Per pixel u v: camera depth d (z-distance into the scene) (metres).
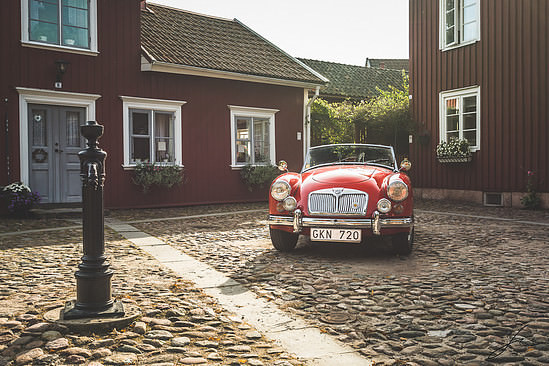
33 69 10.80
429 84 14.88
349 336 3.37
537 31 11.73
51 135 11.16
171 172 12.62
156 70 12.38
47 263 5.74
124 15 12.17
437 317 3.77
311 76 15.58
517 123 12.23
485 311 3.89
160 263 5.79
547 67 11.52
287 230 6.23
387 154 7.27
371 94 24.33
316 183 6.29
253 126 14.56
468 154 13.32
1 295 4.30
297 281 4.89
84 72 11.52
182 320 3.67
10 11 10.50
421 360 2.96
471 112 13.55
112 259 6.01
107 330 3.43
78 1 11.47
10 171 10.50
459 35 13.82
